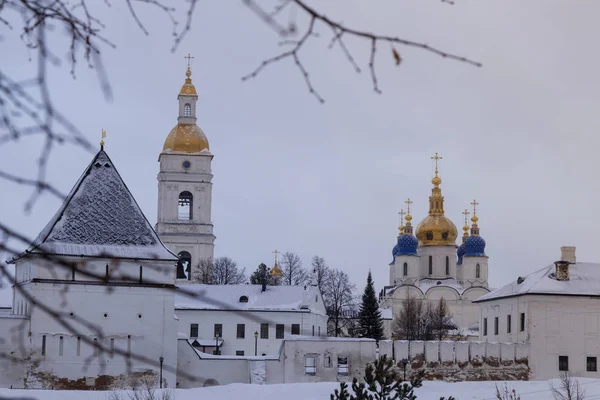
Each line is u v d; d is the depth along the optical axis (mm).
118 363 90938
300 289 146750
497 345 109812
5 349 86750
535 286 113625
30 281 89750
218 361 100000
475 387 100062
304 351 101438
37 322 87875
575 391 93750
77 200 97250
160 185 189625
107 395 81562
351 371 102312
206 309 140125
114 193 98562
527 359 110812
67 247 93562
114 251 94312
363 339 103500
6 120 8227
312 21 8648
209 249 187875
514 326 116562
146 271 93750
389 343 106250
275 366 100688
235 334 141000
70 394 81312
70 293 90812
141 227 97250
